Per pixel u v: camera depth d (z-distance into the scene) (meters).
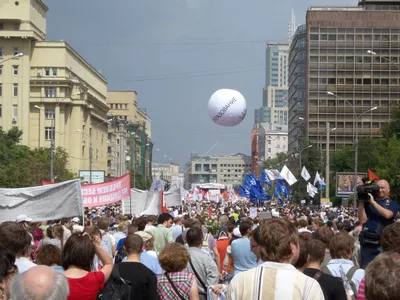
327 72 140.25
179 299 9.66
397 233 7.43
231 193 87.56
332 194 95.19
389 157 69.38
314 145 99.12
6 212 21.16
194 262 11.89
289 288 6.15
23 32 105.44
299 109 168.25
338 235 9.88
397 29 139.25
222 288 11.55
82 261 8.17
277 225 6.50
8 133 86.69
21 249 9.16
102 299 8.05
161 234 16.75
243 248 14.04
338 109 140.38
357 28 139.62
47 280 5.82
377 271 4.93
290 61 189.62
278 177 63.06
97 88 137.62
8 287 6.68
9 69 106.62
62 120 109.94
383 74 139.50
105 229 17.78
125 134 174.12
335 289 8.08
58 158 86.75
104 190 27.86
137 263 9.23
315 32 140.50
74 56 116.75
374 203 10.59
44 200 21.34
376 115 139.38
